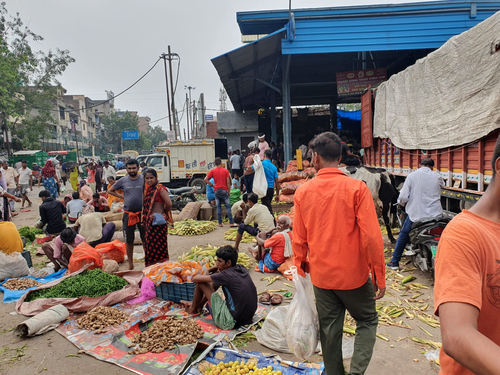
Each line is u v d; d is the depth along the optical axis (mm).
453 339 1122
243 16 13508
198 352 3666
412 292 5047
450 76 5793
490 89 4816
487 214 1303
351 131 24312
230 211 9945
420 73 6836
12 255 6090
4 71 27969
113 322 4254
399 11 13008
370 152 10922
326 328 2756
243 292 4051
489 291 1246
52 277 6160
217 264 4250
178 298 4883
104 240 7488
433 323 4102
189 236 9102
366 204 2531
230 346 3713
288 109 15836
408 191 5625
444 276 1240
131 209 6336
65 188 23344
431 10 12922
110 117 79250
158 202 6020
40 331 4133
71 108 57281
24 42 32812
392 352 3574
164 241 5949
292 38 13180
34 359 3625
